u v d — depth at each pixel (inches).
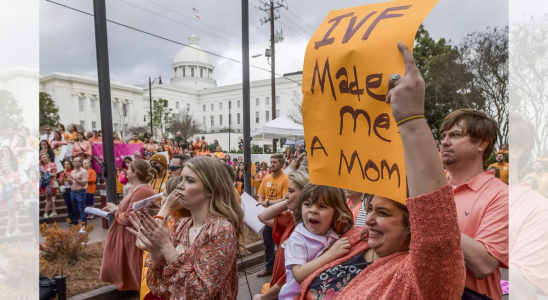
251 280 187.3
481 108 717.9
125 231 149.5
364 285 49.6
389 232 51.1
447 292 34.1
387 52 42.8
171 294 67.1
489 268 50.4
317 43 52.2
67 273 180.5
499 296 56.9
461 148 62.1
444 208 33.4
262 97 2495.1
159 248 68.9
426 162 33.9
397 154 42.6
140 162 149.9
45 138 377.7
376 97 44.4
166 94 2630.4
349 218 73.9
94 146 417.4
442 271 33.7
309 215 73.5
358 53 45.9
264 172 452.1
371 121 45.4
